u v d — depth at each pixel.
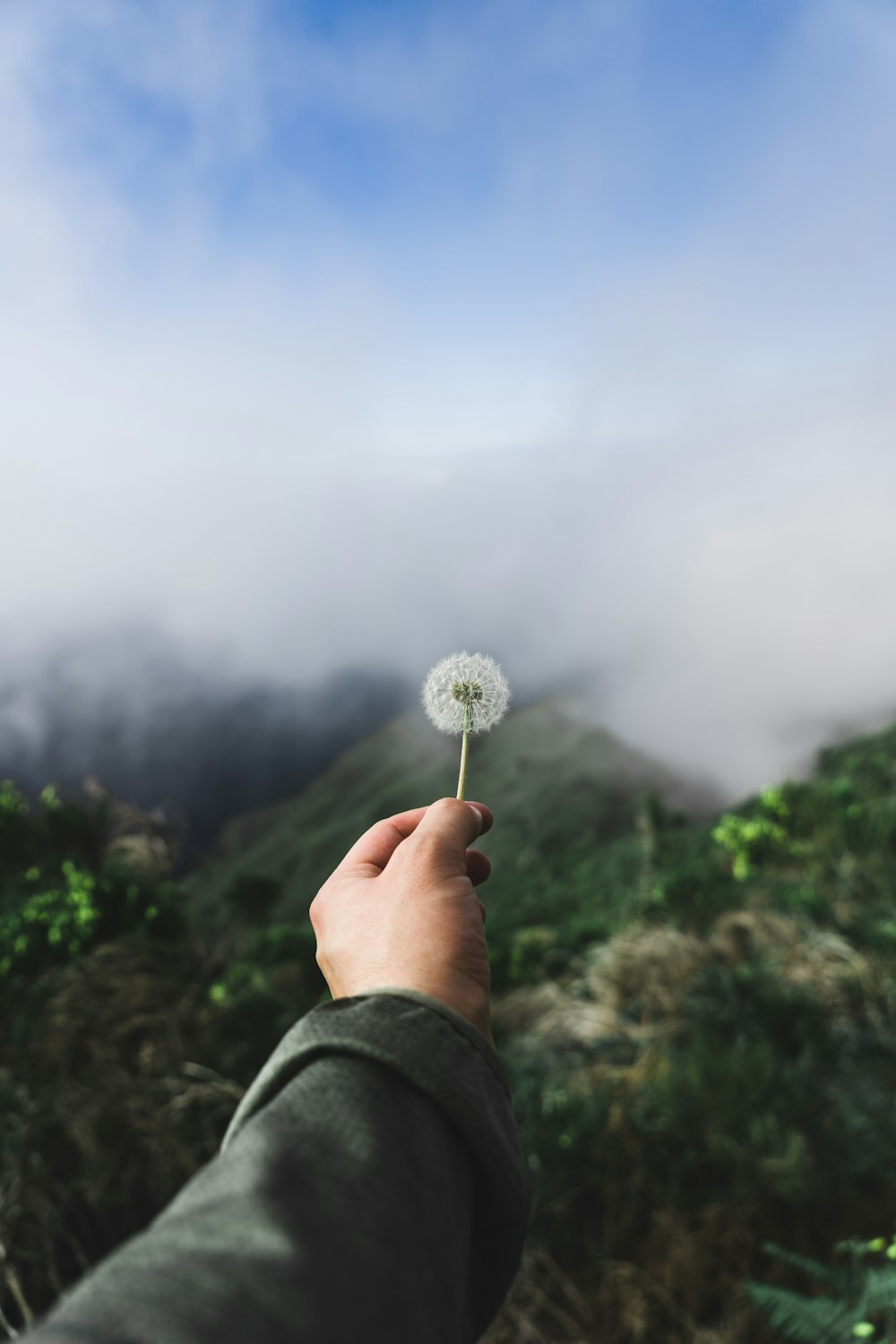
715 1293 2.87
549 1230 3.11
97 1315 0.31
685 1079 3.44
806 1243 2.97
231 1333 0.30
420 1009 0.58
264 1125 0.46
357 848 0.87
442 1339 0.39
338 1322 0.33
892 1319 2.22
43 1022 3.43
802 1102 3.41
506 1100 0.57
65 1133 3.05
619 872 23.05
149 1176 3.05
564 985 5.17
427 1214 0.44
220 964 4.77
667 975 4.62
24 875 5.75
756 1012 4.04
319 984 4.62
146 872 5.95
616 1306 2.83
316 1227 0.38
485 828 0.85
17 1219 2.76
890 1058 3.77
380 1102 0.49
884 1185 3.14
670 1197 3.12
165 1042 3.57
